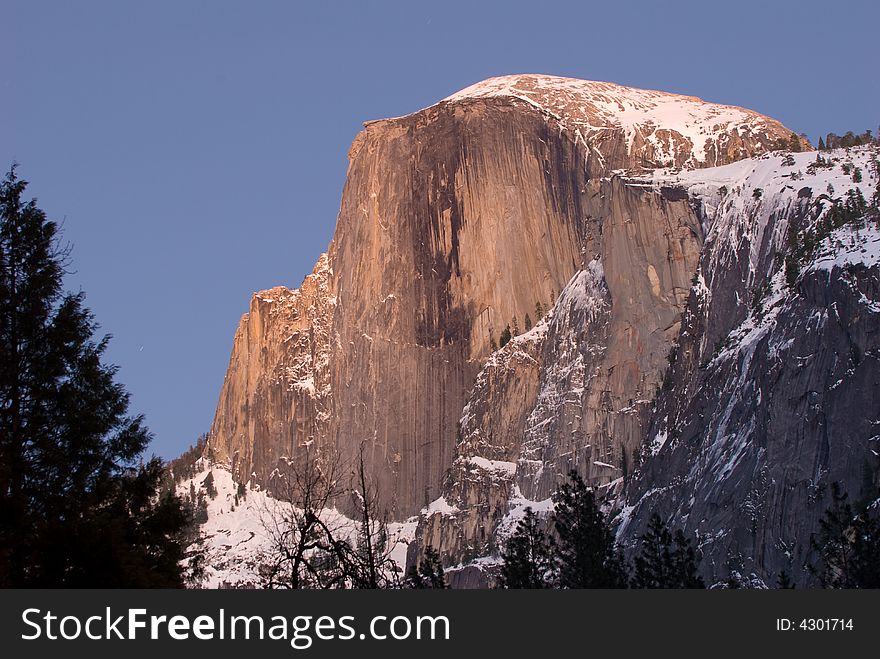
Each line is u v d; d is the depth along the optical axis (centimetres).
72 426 7138
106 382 7344
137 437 7294
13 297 7350
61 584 5875
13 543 6275
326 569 5881
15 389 7125
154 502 7406
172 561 7062
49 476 7025
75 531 6019
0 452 6756
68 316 7325
